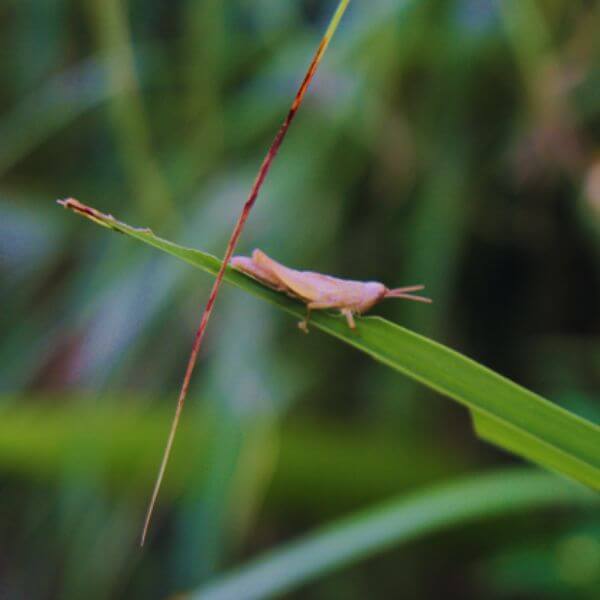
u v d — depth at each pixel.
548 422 0.38
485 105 0.63
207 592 0.46
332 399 0.62
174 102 0.66
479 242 0.65
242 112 0.62
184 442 0.53
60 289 0.65
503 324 0.66
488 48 0.60
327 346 0.61
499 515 0.53
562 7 0.62
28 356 0.61
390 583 0.63
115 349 0.56
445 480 0.53
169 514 0.63
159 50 0.67
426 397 0.60
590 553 0.47
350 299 0.39
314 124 0.60
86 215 0.38
